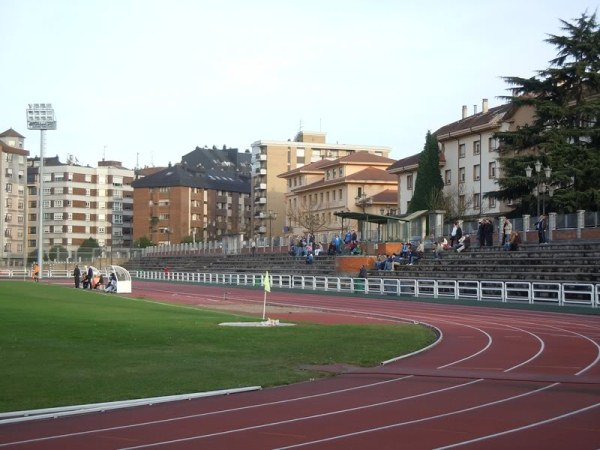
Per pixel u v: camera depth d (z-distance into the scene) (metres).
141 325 27.28
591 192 59.12
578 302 38.81
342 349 22.17
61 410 13.08
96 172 161.50
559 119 64.06
